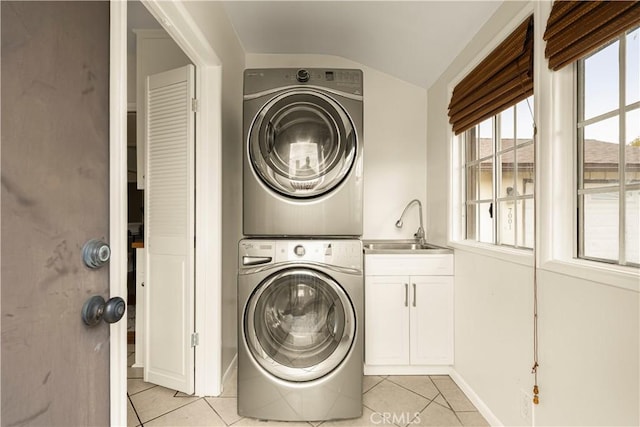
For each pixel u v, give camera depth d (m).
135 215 5.34
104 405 0.89
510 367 1.54
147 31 2.38
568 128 1.30
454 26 1.97
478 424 1.70
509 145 1.82
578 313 1.14
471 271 1.96
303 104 1.75
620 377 0.99
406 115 2.84
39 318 0.71
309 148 1.76
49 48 0.73
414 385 2.10
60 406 0.76
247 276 1.68
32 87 0.69
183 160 1.98
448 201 2.35
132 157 4.84
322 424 1.70
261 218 1.75
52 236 0.74
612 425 1.01
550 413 1.27
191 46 1.71
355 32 2.39
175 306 2.01
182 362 1.98
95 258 0.83
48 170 0.73
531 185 1.63
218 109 1.95
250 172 1.75
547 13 1.34
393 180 2.83
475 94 1.93
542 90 1.35
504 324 1.59
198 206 1.96
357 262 1.70
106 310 0.84
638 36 1.06
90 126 0.85
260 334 1.70
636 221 1.06
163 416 1.76
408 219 2.84
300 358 1.70
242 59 2.66
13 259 0.65
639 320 0.94
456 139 2.33
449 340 2.21
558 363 1.23
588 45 1.11
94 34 0.86
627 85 1.09
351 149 1.76
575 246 1.27
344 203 1.76
